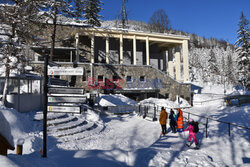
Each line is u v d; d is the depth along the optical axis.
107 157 5.71
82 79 25.80
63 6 20.48
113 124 13.51
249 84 40.50
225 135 10.09
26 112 11.27
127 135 10.50
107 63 29.14
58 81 14.33
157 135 10.45
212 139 9.30
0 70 11.57
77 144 8.21
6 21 12.50
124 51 35.72
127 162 5.67
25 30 13.69
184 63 34.41
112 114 18.44
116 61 34.75
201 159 6.02
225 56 109.00
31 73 14.38
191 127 7.85
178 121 10.95
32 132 8.26
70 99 8.65
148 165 5.46
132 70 29.39
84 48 31.78
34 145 6.68
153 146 8.21
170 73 37.84
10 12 12.75
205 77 83.62
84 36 31.84
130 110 20.22
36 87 13.72
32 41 14.86
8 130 3.32
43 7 18.36
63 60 33.78
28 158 4.17
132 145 8.62
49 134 8.71
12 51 12.43
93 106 17.30
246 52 41.16
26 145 6.46
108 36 29.62
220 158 6.55
